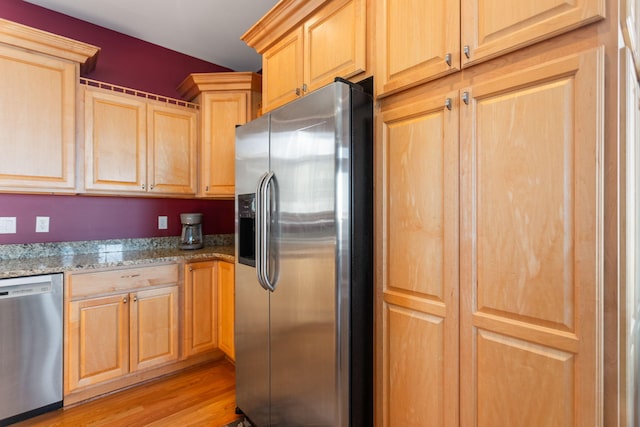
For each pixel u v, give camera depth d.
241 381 1.90
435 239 1.20
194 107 2.85
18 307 1.79
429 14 1.20
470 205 1.09
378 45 1.38
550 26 0.90
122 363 2.15
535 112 0.95
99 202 2.62
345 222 1.32
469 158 1.09
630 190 0.87
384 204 1.37
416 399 1.26
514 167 0.99
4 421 1.78
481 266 1.07
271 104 2.05
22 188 2.01
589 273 0.86
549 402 0.93
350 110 1.33
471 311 1.09
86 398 2.05
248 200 1.81
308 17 1.74
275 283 1.60
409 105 1.28
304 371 1.45
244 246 1.91
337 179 1.29
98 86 2.61
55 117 2.11
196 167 2.81
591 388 0.85
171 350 2.37
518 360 0.99
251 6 2.36
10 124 1.96
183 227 2.84
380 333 1.39
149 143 2.56
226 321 2.50
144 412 1.95
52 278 1.90
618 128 0.83
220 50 3.01
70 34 2.49
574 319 0.88
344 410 1.31
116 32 2.70
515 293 0.99
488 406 1.06
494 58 1.04
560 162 0.90
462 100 1.11
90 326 2.03
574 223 0.88
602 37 0.84
